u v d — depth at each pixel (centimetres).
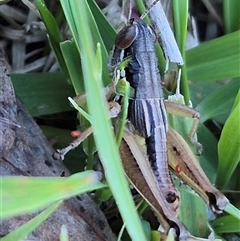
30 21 25
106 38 23
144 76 22
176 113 23
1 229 19
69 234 20
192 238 21
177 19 23
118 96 22
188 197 22
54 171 21
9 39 25
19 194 19
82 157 23
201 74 24
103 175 20
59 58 23
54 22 23
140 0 23
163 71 23
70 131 23
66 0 22
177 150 22
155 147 22
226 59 23
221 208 21
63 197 19
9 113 20
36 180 19
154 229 23
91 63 19
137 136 22
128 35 22
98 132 19
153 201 21
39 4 22
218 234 23
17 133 20
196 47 24
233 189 24
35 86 23
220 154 23
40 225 20
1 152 20
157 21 23
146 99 22
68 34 24
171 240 20
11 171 20
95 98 19
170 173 22
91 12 23
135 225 19
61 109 23
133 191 22
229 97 24
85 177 19
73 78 22
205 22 26
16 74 23
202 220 22
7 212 18
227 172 23
